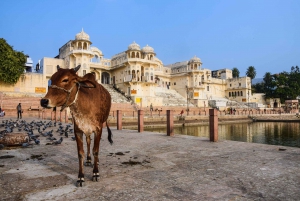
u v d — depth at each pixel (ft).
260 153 22.50
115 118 111.14
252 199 11.53
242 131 100.17
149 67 169.78
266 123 144.66
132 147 26.81
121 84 175.83
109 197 11.91
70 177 15.40
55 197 11.97
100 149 25.77
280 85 264.72
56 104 12.35
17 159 21.02
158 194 12.28
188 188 13.14
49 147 27.37
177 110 165.68
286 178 14.64
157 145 27.86
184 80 221.46
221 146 26.81
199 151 23.98
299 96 276.41
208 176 15.34
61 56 172.76
